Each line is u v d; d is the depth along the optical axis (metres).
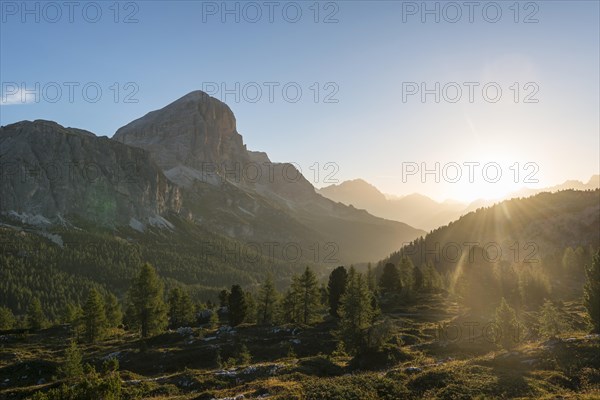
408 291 119.19
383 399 34.12
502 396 32.12
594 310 54.12
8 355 73.88
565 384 34.44
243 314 88.62
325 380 39.84
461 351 54.84
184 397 38.94
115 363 50.25
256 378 45.75
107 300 103.00
